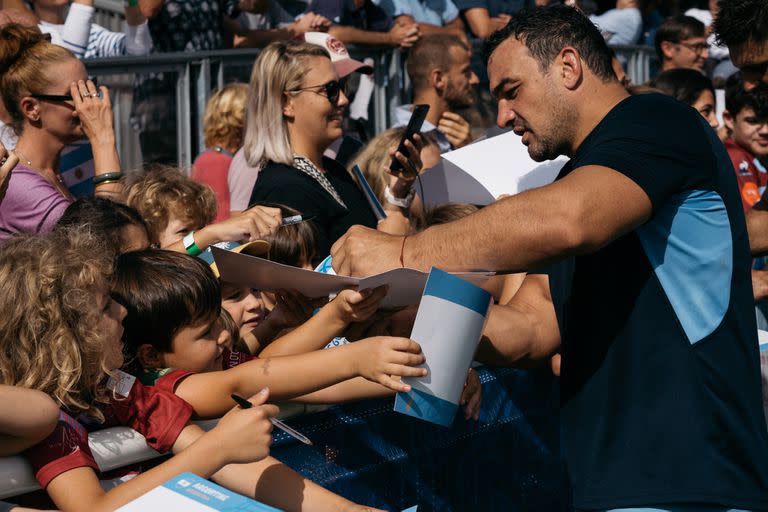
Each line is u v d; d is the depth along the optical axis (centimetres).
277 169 389
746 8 305
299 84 389
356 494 251
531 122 236
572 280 233
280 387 212
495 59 239
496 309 259
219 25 557
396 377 197
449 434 281
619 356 221
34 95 352
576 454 226
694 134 219
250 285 229
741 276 224
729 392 217
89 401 197
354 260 229
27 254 193
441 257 217
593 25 237
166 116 500
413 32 596
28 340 186
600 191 206
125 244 275
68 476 177
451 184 405
